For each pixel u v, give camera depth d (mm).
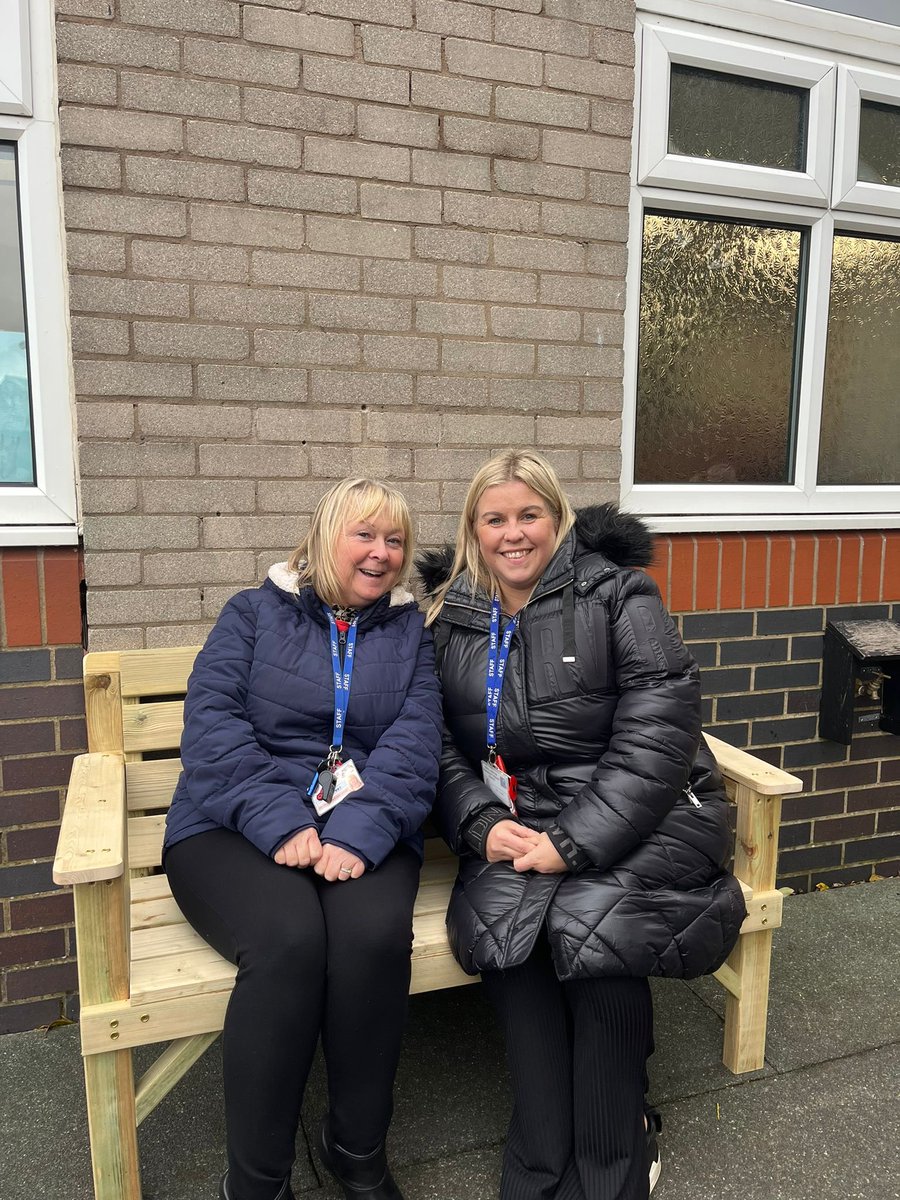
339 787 1988
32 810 2396
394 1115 2113
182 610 2438
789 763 3176
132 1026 1739
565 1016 1877
